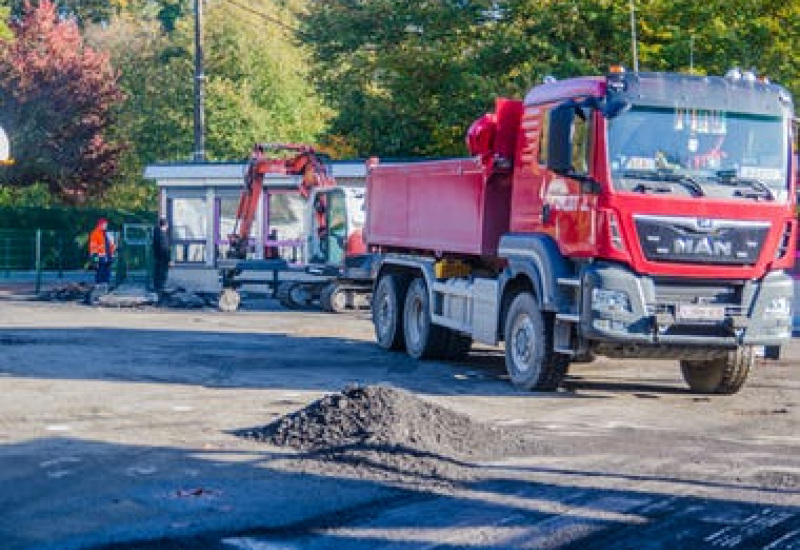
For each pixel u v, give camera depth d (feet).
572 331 51.62
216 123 207.82
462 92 112.37
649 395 54.03
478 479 34.09
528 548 27.27
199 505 30.30
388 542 27.45
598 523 29.60
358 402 39.63
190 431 40.34
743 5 104.37
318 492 31.99
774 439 42.70
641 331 49.26
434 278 64.18
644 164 49.29
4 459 35.12
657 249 49.08
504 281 55.88
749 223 49.98
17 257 158.40
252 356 64.54
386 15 119.34
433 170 63.98
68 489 31.60
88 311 95.61
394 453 36.19
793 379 61.31
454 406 48.47
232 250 109.70
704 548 27.61
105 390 49.80
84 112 186.39
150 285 125.18
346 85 125.39
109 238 115.55
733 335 50.37
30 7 193.77
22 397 47.29
